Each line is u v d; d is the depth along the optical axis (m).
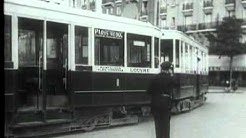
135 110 15.80
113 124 14.54
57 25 12.34
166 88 9.90
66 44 12.66
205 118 18.17
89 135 12.52
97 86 13.70
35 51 11.66
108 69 14.16
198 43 25.42
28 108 11.23
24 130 11.02
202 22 67.69
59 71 12.34
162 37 18.83
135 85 15.36
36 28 11.72
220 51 61.56
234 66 62.56
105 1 82.38
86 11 13.50
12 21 10.97
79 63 13.07
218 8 65.75
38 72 11.63
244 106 25.81
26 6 11.41
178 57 19.12
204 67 28.45
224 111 21.97
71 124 12.63
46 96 11.77
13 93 10.72
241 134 13.19
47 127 11.70
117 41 14.64
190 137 12.45
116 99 14.48
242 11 62.91
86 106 13.22
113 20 14.50
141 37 15.77
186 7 70.00
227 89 51.22
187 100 21.55
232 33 60.81
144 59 15.90
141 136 12.32
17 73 10.91
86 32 13.39
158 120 9.92
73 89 12.74
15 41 10.96
